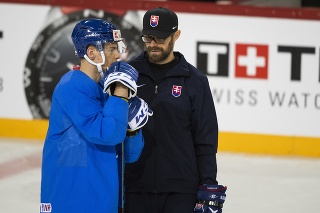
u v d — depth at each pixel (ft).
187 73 31.63
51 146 28.45
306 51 82.48
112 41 28.63
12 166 69.46
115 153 28.71
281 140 82.84
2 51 82.99
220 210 31.14
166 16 30.60
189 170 31.58
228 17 82.02
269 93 82.58
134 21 82.84
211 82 82.38
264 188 64.95
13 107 83.51
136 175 31.89
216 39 82.28
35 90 83.46
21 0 82.38
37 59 83.10
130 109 29.14
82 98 27.76
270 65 82.38
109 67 28.68
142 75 32.14
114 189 28.30
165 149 31.58
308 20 82.23
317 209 57.77
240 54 82.33
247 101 82.64
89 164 27.89
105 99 29.48
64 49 83.10
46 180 28.53
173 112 31.45
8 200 57.00
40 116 83.76
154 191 31.58
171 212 31.58
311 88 82.58
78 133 28.07
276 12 82.02
